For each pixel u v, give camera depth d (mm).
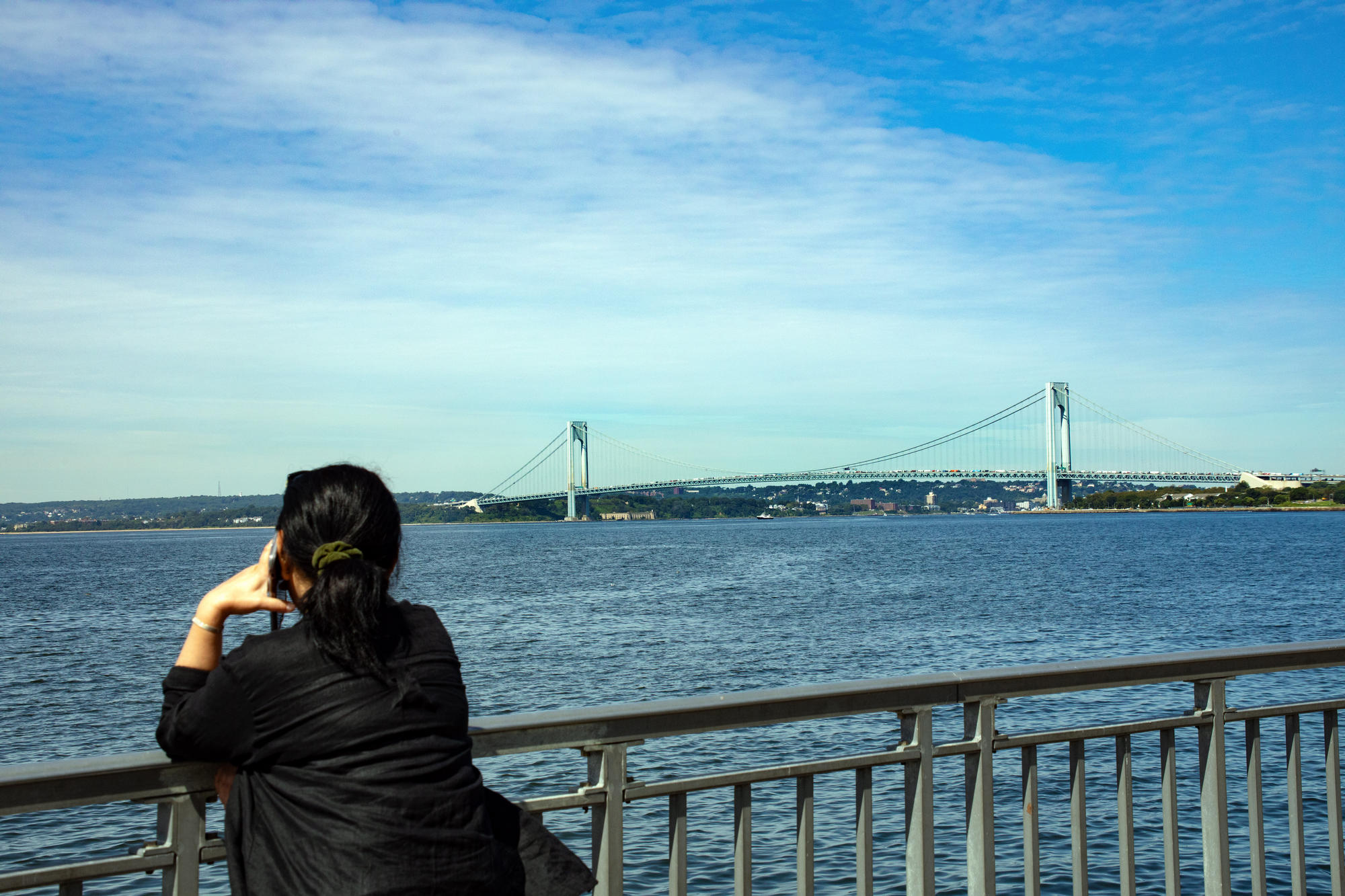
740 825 2207
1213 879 2762
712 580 40062
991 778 2500
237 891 1696
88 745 12570
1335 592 32156
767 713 2219
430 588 37438
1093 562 49031
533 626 24297
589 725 2047
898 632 22625
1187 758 10664
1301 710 2953
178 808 1797
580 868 1936
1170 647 20062
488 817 1837
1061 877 7914
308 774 1707
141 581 46625
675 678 16719
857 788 2361
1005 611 27109
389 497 1943
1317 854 7961
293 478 1959
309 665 1741
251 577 1915
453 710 1838
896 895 7629
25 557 83000
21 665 19328
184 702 1745
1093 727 2629
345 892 1618
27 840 8500
